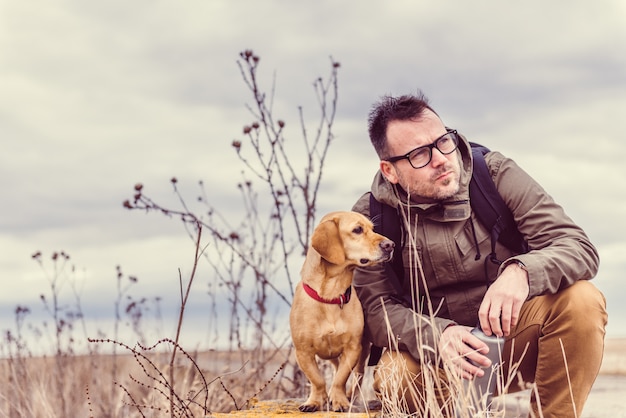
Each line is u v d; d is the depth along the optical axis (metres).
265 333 5.52
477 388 3.14
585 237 3.44
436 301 3.68
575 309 3.26
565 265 3.24
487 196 3.54
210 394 5.29
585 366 3.28
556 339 3.31
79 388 6.30
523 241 3.58
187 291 3.62
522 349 3.50
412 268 3.66
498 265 3.54
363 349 4.16
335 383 3.86
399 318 3.66
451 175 3.48
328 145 5.30
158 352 6.15
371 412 3.57
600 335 3.29
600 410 5.04
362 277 3.96
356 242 3.78
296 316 3.91
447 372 3.10
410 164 3.49
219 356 6.74
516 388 3.75
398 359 3.57
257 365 5.65
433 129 3.51
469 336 3.19
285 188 5.22
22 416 5.56
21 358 6.32
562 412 3.29
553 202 3.53
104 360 6.95
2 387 6.26
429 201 3.57
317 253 3.88
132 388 6.28
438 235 3.57
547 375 3.35
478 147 3.77
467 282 3.61
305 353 3.91
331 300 3.85
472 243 3.55
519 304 3.11
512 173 3.59
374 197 3.82
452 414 3.33
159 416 4.88
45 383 6.20
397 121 3.53
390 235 3.72
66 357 6.46
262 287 5.76
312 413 3.64
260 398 5.42
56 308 6.48
